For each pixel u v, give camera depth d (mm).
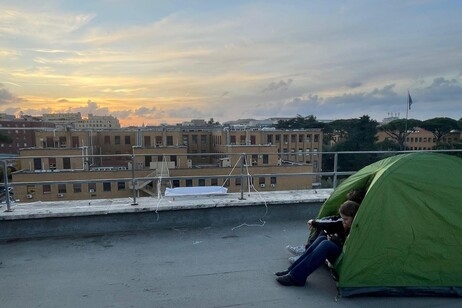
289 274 3736
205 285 3738
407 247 3438
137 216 5613
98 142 53219
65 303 3357
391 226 3432
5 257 4539
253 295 3508
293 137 51875
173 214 5750
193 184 31750
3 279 3893
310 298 3449
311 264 3639
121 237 5316
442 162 3637
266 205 6137
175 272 4074
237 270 4133
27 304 3344
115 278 3914
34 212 5266
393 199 3455
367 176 4109
